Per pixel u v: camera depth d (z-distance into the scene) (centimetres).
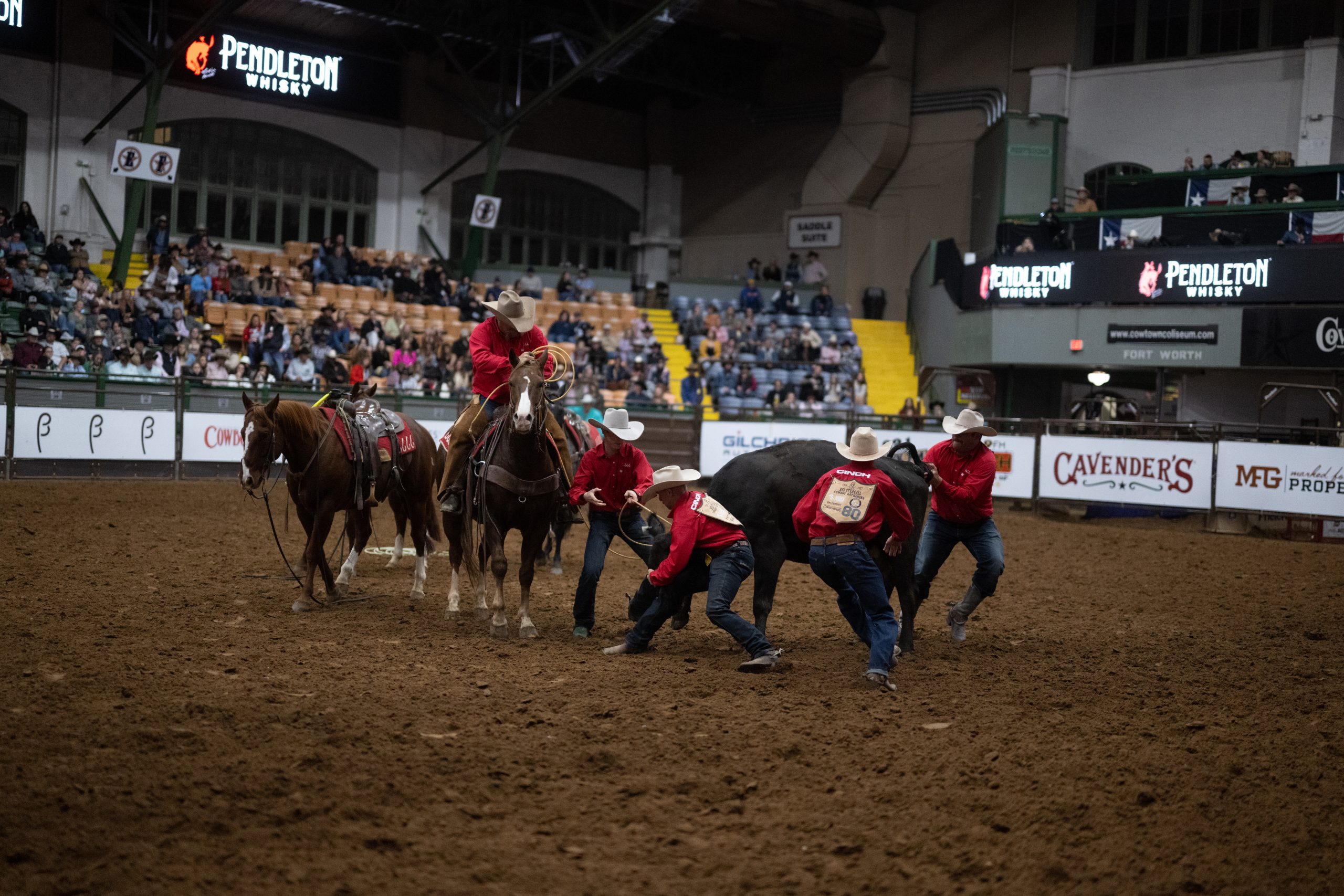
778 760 575
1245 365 2356
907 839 479
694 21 3075
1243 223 2439
